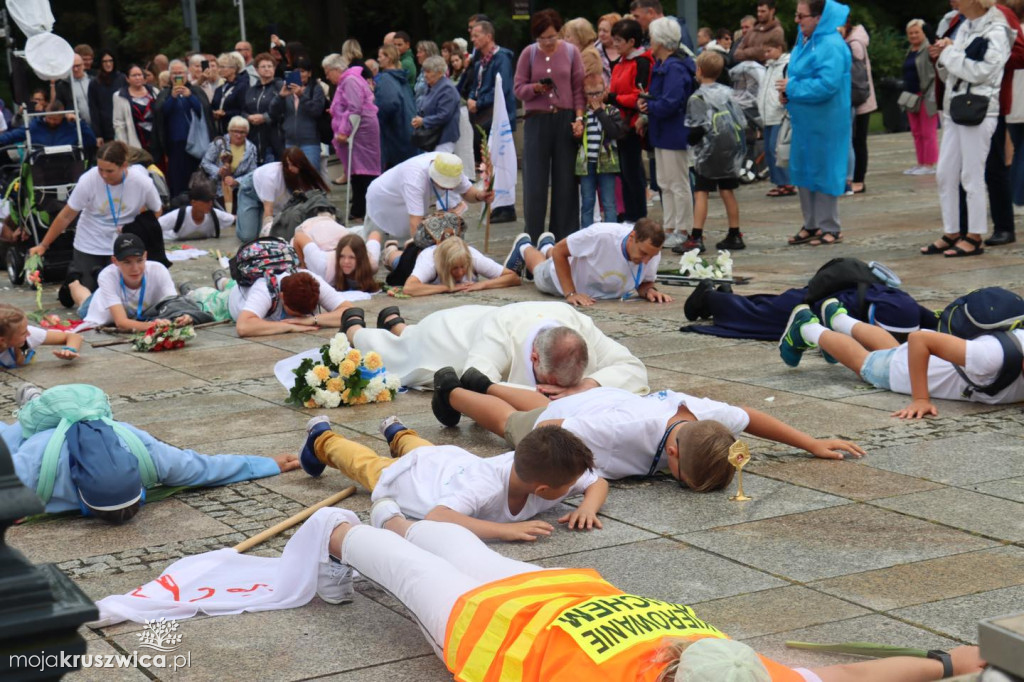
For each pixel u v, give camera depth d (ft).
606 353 20.54
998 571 13.04
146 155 48.03
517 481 14.66
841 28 48.65
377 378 21.94
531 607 10.22
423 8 102.89
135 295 31.01
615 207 39.93
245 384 23.90
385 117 50.70
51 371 26.08
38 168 39.17
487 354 19.98
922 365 19.38
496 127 41.81
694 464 15.85
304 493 16.81
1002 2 36.37
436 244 34.42
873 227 40.78
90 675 11.30
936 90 35.94
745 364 23.43
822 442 17.46
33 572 6.77
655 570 13.50
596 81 39.40
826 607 12.31
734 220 37.93
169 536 15.29
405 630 12.25
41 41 39.99
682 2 53.98
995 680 7.94
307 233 35.35
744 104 53.67
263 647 11.91
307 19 104.73
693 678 8.46
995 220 35.76
